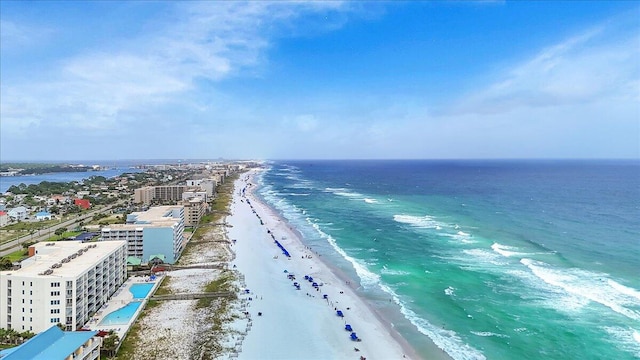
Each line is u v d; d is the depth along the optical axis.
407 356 75.75
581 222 192.25
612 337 80.12
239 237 179.75
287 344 80.31
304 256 146.38
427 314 94.06
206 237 177.38
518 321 88.25
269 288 113.06
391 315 94.31
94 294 94.56
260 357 75.12
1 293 84.06
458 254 140.50
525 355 75.00
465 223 195.25
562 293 102.56
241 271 129.00
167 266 131.75
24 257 138.50
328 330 86.88
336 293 109.31
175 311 96.81
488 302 98.75
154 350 77.50
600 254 136.38
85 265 93.69
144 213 166.00
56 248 107.81
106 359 73.50
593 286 106.81
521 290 105.44
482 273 119.50
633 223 188.25
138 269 128.88
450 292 106.06
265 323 90.06
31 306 83.62
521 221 197.38
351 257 142.50
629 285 107.00
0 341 80.06
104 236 134.12
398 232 178.75
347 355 76.25
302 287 114.25
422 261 133.50
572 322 86.81
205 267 132.50
